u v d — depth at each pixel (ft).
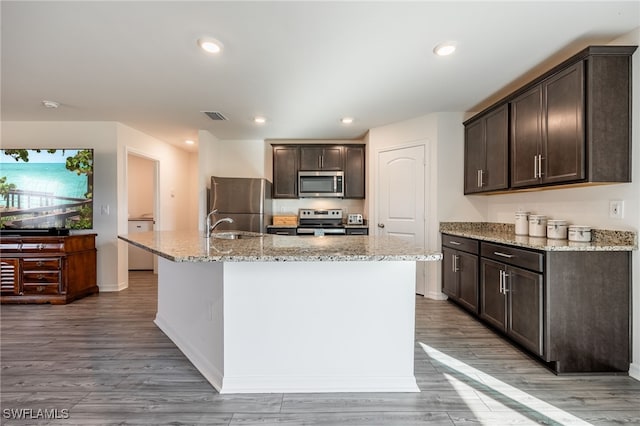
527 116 8.40
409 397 5.86
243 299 6.00
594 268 6.65
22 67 8.04
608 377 6.54
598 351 6.64
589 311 6.65
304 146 15.44
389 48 7.15
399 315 6.10
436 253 5.41
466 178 11.73
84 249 12.41
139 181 19.21
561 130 7.21
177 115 12.10
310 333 6.06
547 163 7.66
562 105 7.17
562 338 6.65
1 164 12.69
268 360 6.04
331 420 5.23
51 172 12.85
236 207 14.16
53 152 12.84
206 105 10.94
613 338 6.63
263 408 5.52
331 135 15.34
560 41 6.90
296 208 16.61
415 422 5.19
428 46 7.07
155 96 10.09
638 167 6.37
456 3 5.62
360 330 6.08
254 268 5.99
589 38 6.78
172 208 17.48
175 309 8.32
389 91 9.75
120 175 13.29
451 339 8.45
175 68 8.11
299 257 5.16
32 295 11.49
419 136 12.46
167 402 5.67
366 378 6.07
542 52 7.37
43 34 6.52
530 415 5.37
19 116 12.28
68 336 8.63
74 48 7.11
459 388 6.15
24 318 10.05
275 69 8.18
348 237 8.78
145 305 11.44
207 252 5.67
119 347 7.93
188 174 19.33
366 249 6.03
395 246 6.51
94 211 13.21
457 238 10.79
